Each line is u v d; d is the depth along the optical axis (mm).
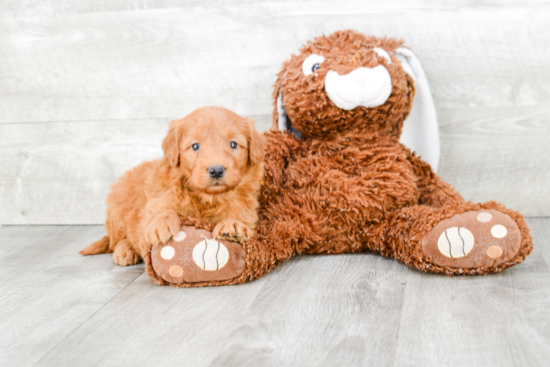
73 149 2457
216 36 2289
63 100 2426
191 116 1590
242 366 1096
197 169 1495
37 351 1210
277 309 1381
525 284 1476
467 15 2146
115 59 2361
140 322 1341
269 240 1675
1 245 2188
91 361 1151
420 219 1617
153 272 1577
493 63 2170
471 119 2227
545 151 2207
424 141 2092
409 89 1952
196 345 1197
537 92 2170
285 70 1970
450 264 1532
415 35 2184
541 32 2123
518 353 1101
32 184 2506
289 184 1885
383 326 1253
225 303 1438
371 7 2188
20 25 2381
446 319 1273
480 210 1554
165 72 2346
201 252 1519
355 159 1832
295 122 1931
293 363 1102
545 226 2105
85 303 1493
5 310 1471
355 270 1671
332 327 1261
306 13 2225
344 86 1736
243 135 1601
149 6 2303
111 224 1914
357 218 1781
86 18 2344
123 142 2422
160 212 1563
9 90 2445
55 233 2369
